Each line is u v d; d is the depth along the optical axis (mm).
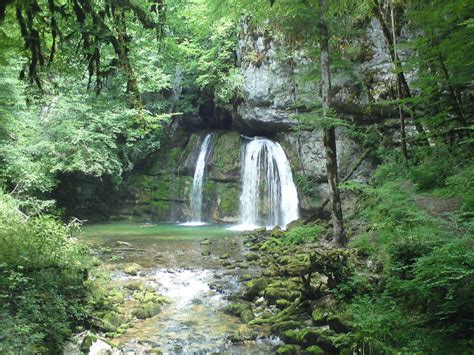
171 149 23062
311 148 17188
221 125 22922
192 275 10211
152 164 22828
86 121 18766
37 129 17375
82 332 6598
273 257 11320
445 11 7168
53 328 5758
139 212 21859
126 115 18672
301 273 7523
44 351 5180
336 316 6230
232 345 6461
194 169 21766
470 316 4766
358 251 8102
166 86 20938
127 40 5512
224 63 20344
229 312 7887
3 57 6746
